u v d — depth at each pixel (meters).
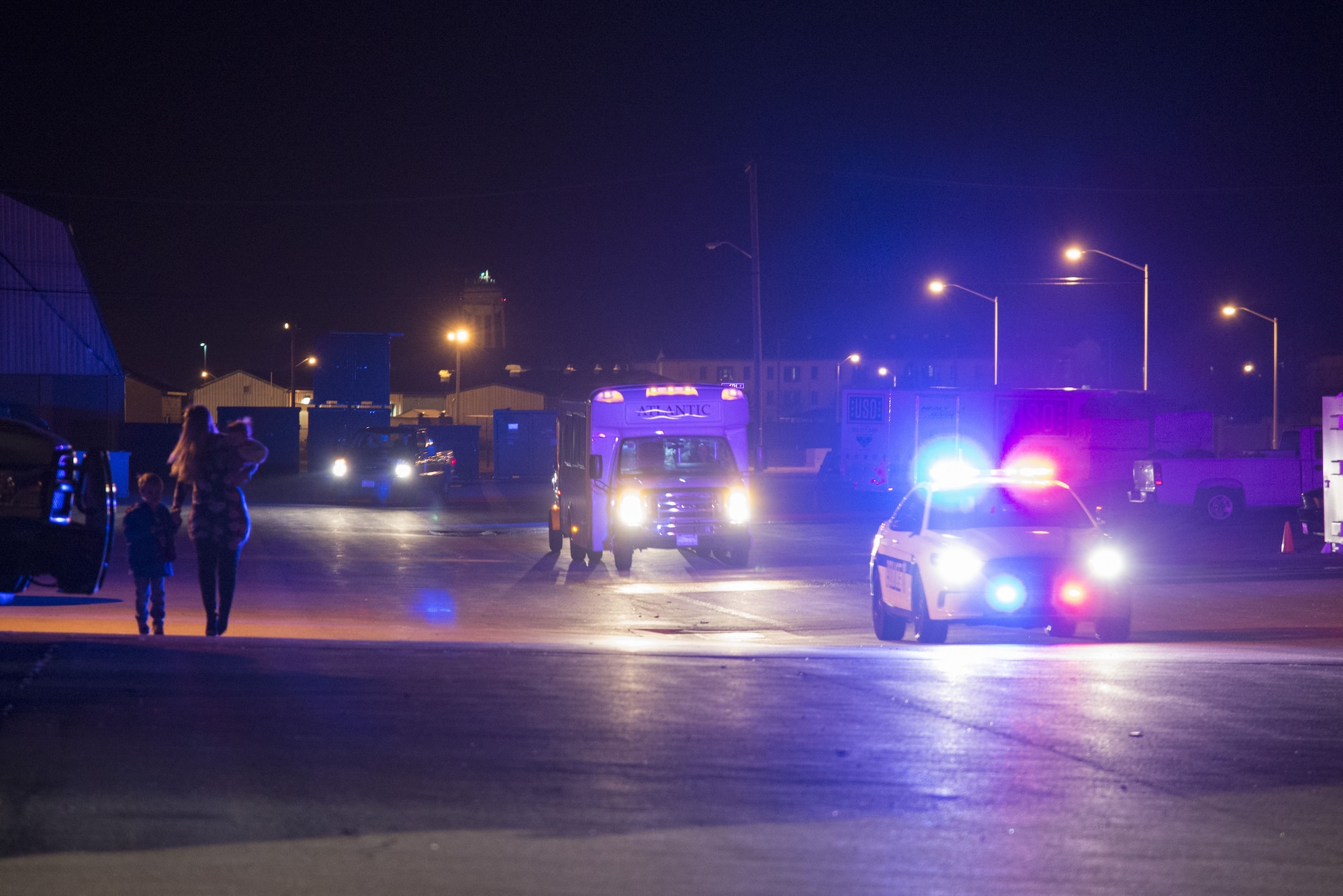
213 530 17.95
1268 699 14.23
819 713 12.93
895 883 7.89
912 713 13.06
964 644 21.64
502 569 36.25
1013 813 9.52
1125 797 10.05
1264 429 108.00
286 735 11.34
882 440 59.97
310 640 17.00
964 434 59.22
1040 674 15.80
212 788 9.61
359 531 49.97
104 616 24.14
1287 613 26.81
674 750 11.19
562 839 8.62
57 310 91.44
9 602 26.03
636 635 23.62
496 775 10.21
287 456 107.62
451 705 12.78
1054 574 20.95
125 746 10.77
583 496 36.94
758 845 8.59
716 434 37.34
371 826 8.80
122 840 8.36
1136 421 58.75
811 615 26.92
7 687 13.02
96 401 90.69
